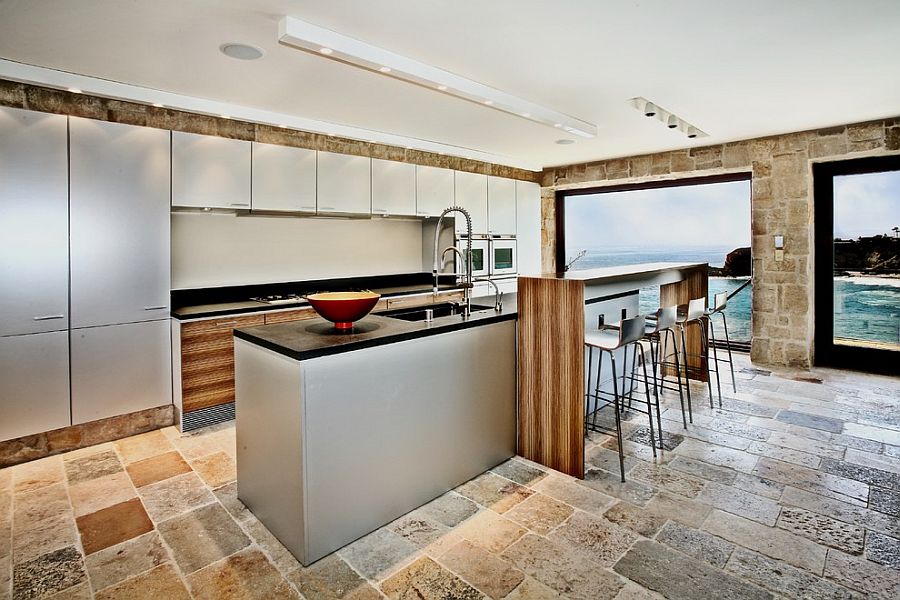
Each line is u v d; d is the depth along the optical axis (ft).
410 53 9.36
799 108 13.42
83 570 6.57
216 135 12.92
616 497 8.43
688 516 7.80
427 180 17.79
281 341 7.07
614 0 7.41
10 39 8.53
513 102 11.92
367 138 15.42
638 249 21.59
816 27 8.43
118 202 10.85
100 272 10.69
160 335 11.64
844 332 16.65
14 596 6.06
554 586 6.19
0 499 8.48
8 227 9.54
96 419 10.82
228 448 10.68
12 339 9.70
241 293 14.42
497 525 7.61
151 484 9.04
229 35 8.46
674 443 10.75
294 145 14.58
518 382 10.15
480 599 5.96
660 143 17.78
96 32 8.29
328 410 6.77
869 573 6.38
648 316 11.58
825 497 8.35
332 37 8.31
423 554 6.88
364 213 15.84
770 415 12.40
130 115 11.49
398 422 7.75
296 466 6.64
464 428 8.96
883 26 8.41
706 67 10.26
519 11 7.73
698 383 15.29
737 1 7.50
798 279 16.65
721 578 6.31
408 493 7.98
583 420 9.12
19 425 9.86
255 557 6.85
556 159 20.94
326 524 6.84
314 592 6.11
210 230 13.78
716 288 19.66
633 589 6.12
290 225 15.49
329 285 16.60
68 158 10.17
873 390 14.30
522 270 22.07
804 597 5.96
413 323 8.68
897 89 11.83
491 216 20.40
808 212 16.31
